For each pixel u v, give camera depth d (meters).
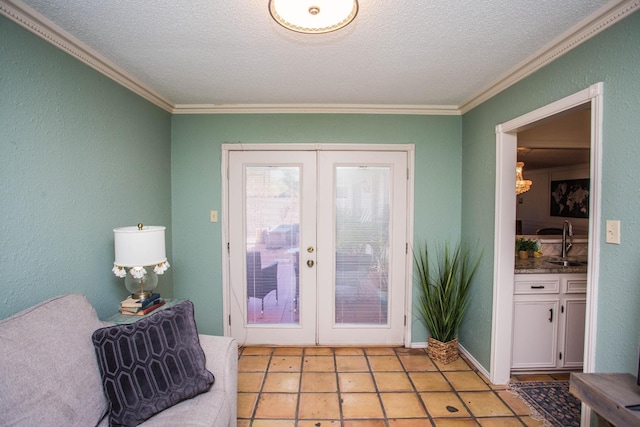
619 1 1.23
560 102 1.59
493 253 2.19
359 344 2.78
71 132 1.60
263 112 2.66
